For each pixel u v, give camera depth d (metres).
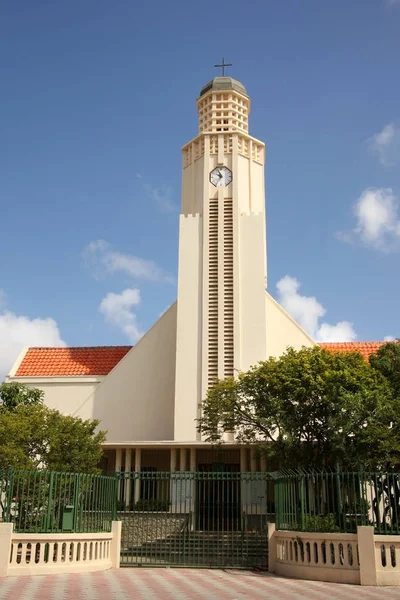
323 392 25.69
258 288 36.88
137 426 38.22
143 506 25.72
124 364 39.56
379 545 16.92
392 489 17.59
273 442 26.75
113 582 16.80
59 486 19.52
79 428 28.47
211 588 15.89
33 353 43.66
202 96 42.25
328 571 17.48
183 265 37.75
